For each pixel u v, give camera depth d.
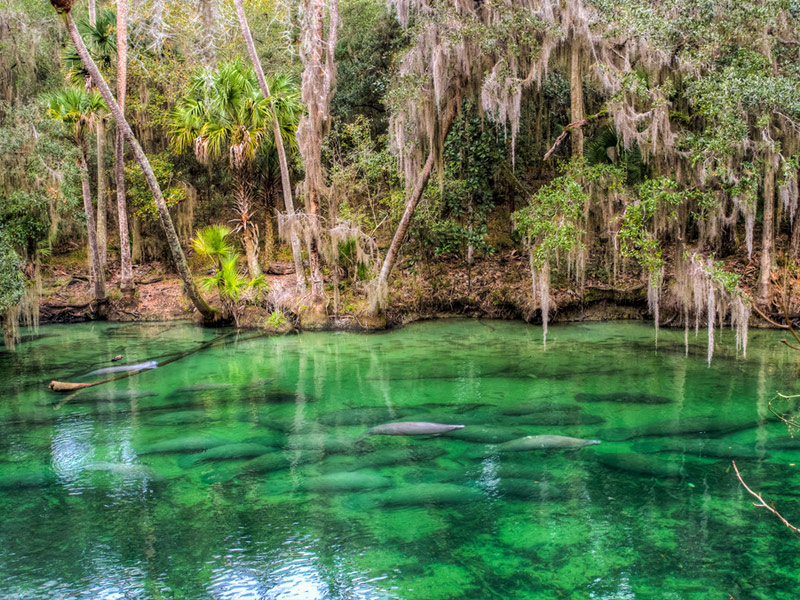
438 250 18.77
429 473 6.66
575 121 15.52
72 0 13.03
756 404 9.25
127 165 20.19
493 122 18.42
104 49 17.77
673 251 17.44
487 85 13.57
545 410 9.06
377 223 19.81
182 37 19.72
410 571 4.75
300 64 22.08
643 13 13.79
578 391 10.17
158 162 19.67
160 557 5.00
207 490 6.30
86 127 17.17
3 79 18.80
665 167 14.70
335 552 5.05
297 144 17.98
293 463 7.02
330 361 13.06
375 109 22.03
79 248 21.00
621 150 16.20
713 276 11.20
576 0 14.04
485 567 4.80
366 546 5.15
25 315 17.50
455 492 6.14
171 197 19.20
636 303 17.48
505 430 8.12
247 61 22.48
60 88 20.58
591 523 5.50
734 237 16.81
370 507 5.86
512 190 19.88
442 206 18.56
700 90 13.25
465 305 18.70
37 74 20.83
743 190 13.46
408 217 16.12
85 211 17.58
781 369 11.59
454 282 18.94
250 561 4.92
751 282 16.06
